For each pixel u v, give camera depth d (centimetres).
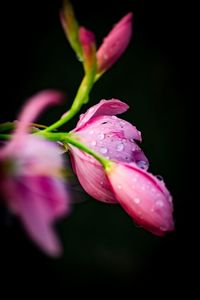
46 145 16
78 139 24
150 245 87
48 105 16
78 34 25
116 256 86
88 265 85
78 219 85
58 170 16
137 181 22
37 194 16
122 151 24
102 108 24
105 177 23
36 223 16
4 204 16
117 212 85
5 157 16
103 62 26
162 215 22
